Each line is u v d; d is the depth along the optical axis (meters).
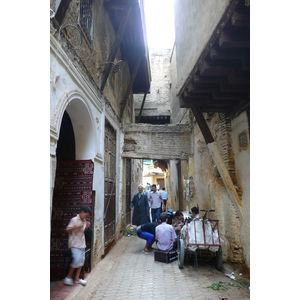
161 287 4.79
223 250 6.11
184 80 5.46
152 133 10.07
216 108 5.88
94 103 5.91
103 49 7.08
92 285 4.86
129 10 6.97
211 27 3.95
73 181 5.51
